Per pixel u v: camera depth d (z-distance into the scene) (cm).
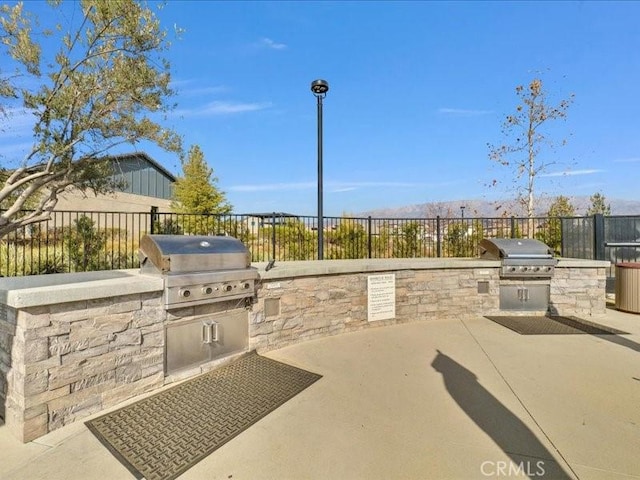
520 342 457
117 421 258
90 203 1847
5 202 617
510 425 254
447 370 362
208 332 355
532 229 852
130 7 536
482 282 595
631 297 612
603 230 757
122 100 569
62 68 534
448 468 205
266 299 416
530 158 1230
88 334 266
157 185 2853
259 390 312
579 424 254
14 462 212
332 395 304
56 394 248
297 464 210
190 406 282
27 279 316
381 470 204
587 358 396
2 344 258
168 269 328
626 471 201
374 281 526
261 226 694
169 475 199
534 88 1173
